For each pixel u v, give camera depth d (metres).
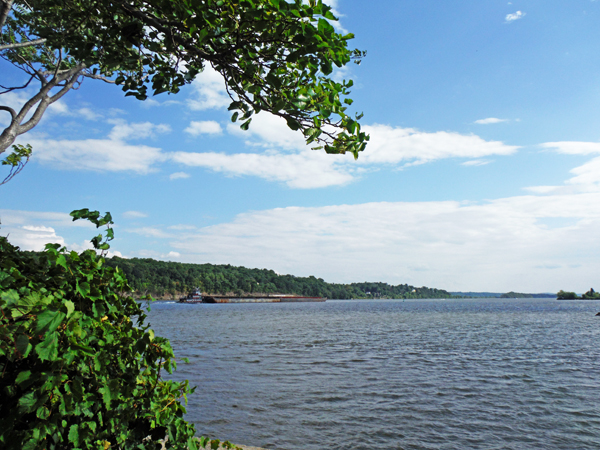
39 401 2.22
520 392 14.14
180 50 3.64
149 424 3.20
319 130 3.42
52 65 7.67
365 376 16.61
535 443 9.42
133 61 4.48
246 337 32.75
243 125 3.79
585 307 143.75
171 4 3.27
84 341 2.61
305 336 34.16
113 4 3.67
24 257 2.85
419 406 12.22
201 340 29.80
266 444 9.09
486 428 10.38
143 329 3.15
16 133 5.86
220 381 15.11
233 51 3.38
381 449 8.94
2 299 2.11
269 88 3.46
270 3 2.80
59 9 4.39
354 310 114.00
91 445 2.61
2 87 5.80
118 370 2.93
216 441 4.25
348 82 3.60
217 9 3.13
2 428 2.13
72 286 2.72
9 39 7.22
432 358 21.86
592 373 17.81
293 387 14.33
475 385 15.19
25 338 2.07
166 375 15.95
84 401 2.53
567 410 12.00
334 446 9.08
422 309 125.56
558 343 29.83
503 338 33.56
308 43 2.97
